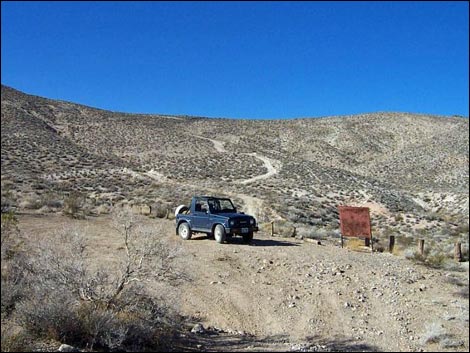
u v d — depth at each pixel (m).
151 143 94.94
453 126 122.12
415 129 123.81
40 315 7.52
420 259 17.23
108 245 15.27
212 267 13.72
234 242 18.44
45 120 102.31
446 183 80.38
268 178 69.56
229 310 10.69
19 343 7.04
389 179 87.38
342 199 57.47
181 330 9.13
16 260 8.43
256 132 123.12
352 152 111.25
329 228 34.66
